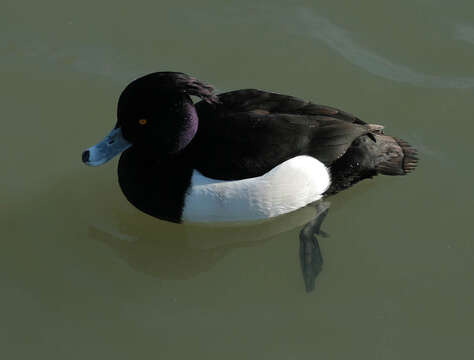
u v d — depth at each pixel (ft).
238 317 21.44
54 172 25.05
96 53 28.53
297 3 30.30
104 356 20.34
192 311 21.61
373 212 24.27
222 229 23.09
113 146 21.36
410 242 23.34
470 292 21.89
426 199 24.45
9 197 24.25
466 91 27.55
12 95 27.07
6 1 30.09
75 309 21.50
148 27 29.50
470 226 23.57
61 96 27.17
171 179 21.03
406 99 27.40
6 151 25.45
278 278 22.61
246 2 30.27
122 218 24.29
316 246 22.86
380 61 28.66
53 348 20.47
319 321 21.35
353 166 22.09
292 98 22.04
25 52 28.40
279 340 20.84
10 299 21.63
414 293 21.97
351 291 22.11
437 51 28.89
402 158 23.22
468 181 24.77
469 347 20.59
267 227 23.30
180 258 23.48
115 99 27.12
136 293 22.13
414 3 30.22
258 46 29.04
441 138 26.14
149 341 20.75
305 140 21.06
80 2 30.25
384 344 20.72
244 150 20.56
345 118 22.27
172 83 20.17
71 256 23.04
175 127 20.65
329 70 28.35
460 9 30.09
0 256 22.75
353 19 30.07
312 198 22.36
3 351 20.33
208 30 29.45
